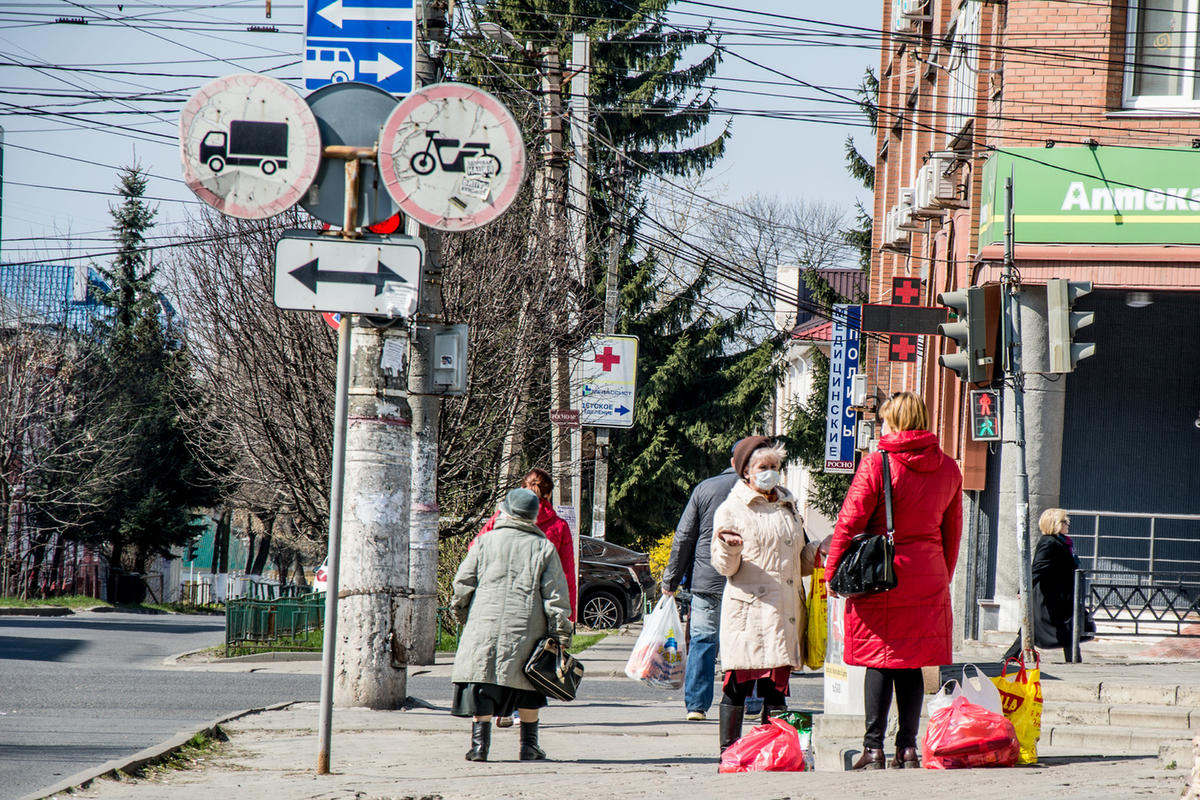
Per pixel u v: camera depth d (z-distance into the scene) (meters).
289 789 19.08
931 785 17.95
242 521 194.12
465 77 72.12
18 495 114.69
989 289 35.91
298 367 54.81
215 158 20.81
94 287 151.62
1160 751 20.72
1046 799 16.62
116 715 28.78
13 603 94.50
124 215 149.38
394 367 30.45
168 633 68.00
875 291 90.25
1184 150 44.78
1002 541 46.53
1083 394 48.78
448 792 18.81
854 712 25.95
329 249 20.61
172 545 136.38
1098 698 27.95
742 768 20.86
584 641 59.19
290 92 20.84
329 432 54.88
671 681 29.27
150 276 144.75
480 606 22.59
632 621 69.69
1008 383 37.12
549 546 22.73
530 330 57.47
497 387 57.00
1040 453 45.94
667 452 103.00
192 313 56.88
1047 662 37.69
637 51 102.94
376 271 20.64
